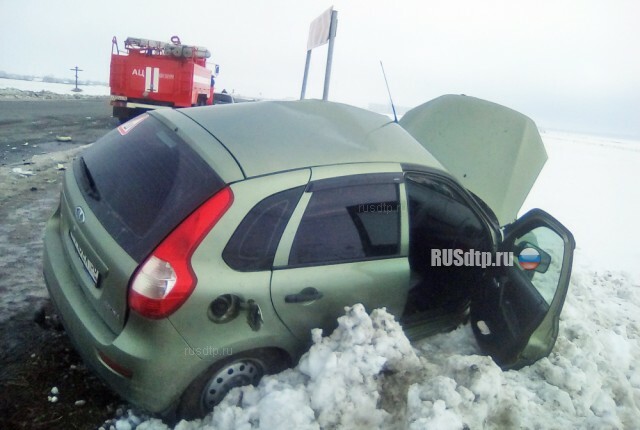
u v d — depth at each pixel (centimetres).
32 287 381
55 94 2402
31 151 892
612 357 395
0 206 560
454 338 360
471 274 367
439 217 376
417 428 236
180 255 221
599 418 282
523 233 338
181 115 298
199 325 229
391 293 295
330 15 601
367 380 262
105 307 235
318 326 272
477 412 253
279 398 245
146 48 1348
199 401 254
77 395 276
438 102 547
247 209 235
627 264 754
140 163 265
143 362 224
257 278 241
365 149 294
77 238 259
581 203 1264
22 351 303
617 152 4528
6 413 255
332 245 268
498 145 474
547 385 316
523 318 315
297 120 307
